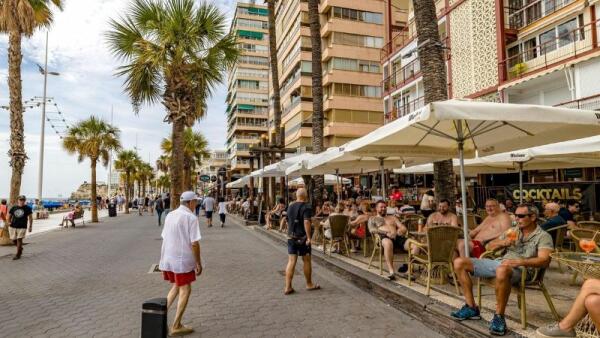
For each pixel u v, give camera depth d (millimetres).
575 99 16219
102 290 6977
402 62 29344
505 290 4113
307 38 45375
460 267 4676
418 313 5238
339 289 6824
